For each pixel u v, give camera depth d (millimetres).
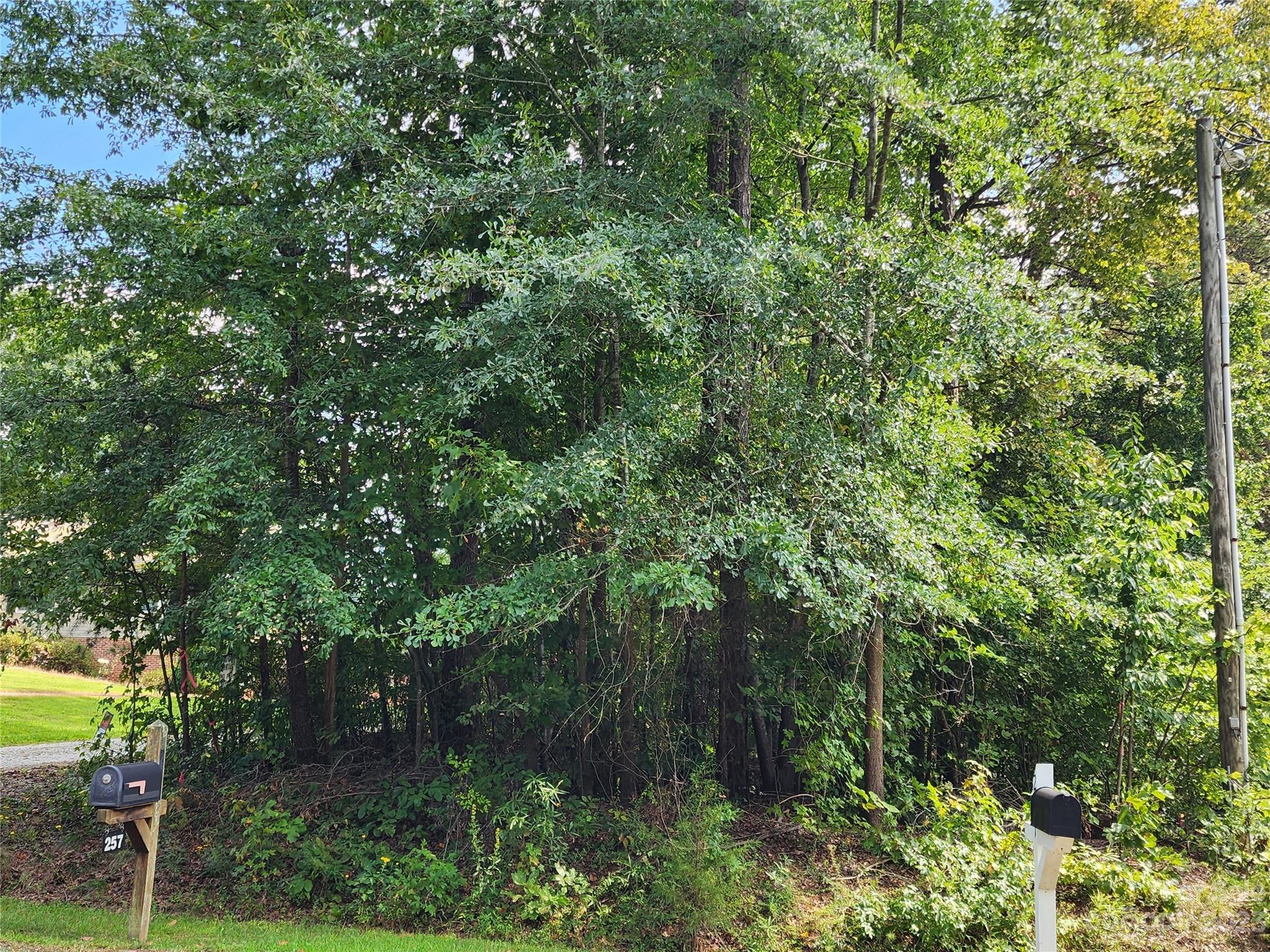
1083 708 10109
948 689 10758
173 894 8938
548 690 9703
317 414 9711
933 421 9625
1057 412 12406
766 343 8609
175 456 10203
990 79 9727
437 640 8023
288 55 9062
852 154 12117
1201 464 13781
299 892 8742
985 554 9414
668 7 8594
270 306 9102
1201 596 9320
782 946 7281
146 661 15289
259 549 9062
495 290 7836
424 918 8461
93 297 10039
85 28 10148
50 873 9438
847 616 7773
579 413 10078
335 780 10602
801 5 8297
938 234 9086
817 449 8336
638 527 7992
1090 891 6992
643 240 8242
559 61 9812
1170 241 14398
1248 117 13492
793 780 10805
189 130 10586
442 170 9602
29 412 10133
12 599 10461
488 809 9148
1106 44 12727
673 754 9773
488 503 7832
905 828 9414
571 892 8453
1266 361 14539
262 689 12359
